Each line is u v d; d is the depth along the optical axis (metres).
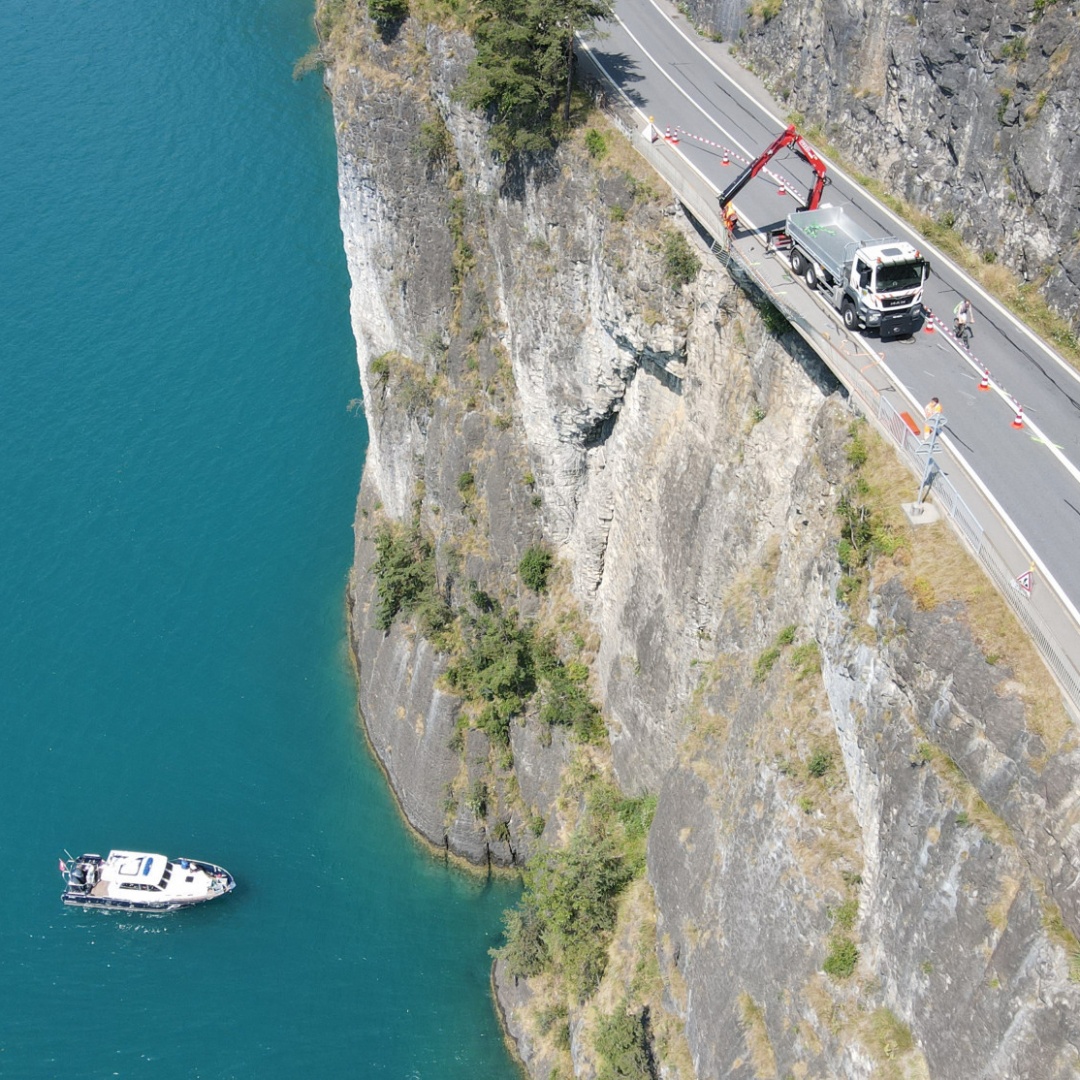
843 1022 44.78
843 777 47.22
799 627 50.94
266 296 117.44
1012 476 45.16
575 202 60.75
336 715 84.88
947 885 39.62
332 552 95.62
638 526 64.88
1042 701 37.22
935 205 56.44
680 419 59.56
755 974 50.16
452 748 75.19
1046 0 49.12
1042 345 50.59
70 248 122.69
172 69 149.88
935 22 54.00
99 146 136.62
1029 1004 35.75
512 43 60.69
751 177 53.75
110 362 110.81
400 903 74.69
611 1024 58.34
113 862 74.62
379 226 75.38
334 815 79.06
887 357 49.91
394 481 83.31
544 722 72.25
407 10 69.81
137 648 89.12
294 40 154.75
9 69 149.88
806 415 51.28
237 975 71.25
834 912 46.06
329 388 108.50
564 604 73.81
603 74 67.50
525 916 68.06
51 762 82.06
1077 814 35.28
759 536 55.12
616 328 59.25
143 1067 67.25
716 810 55.00
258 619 91.06
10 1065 67.31
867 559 44.25
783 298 50.75
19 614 91.25
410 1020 69.19
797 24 64.19
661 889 59.22
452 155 70.00
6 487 100.38
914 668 41.00
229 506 99.06
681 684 62.94
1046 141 49.97
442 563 77.56
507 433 72.94
